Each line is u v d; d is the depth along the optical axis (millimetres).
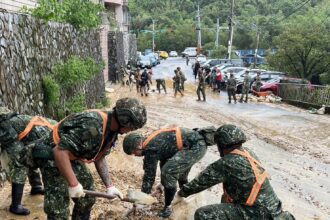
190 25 89812
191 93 25281
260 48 61375
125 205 5758
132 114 3506
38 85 8508
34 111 8125
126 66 38000
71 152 3504
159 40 90688
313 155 11047
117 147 9594
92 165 7625
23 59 7641
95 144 3543
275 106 20609
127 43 44438
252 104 21109
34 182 5781
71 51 11898
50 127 4934
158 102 20547
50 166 3756
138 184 6844
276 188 7988
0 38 6504
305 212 6797
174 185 4891
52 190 3836
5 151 4930
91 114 3525
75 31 12711
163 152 5008
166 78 35125
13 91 6961
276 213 3756
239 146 3936
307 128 14859
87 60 12844
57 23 10547
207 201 6387
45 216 5160
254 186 3762
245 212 3789
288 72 36094
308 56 35062
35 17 8836
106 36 28062
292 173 9203
